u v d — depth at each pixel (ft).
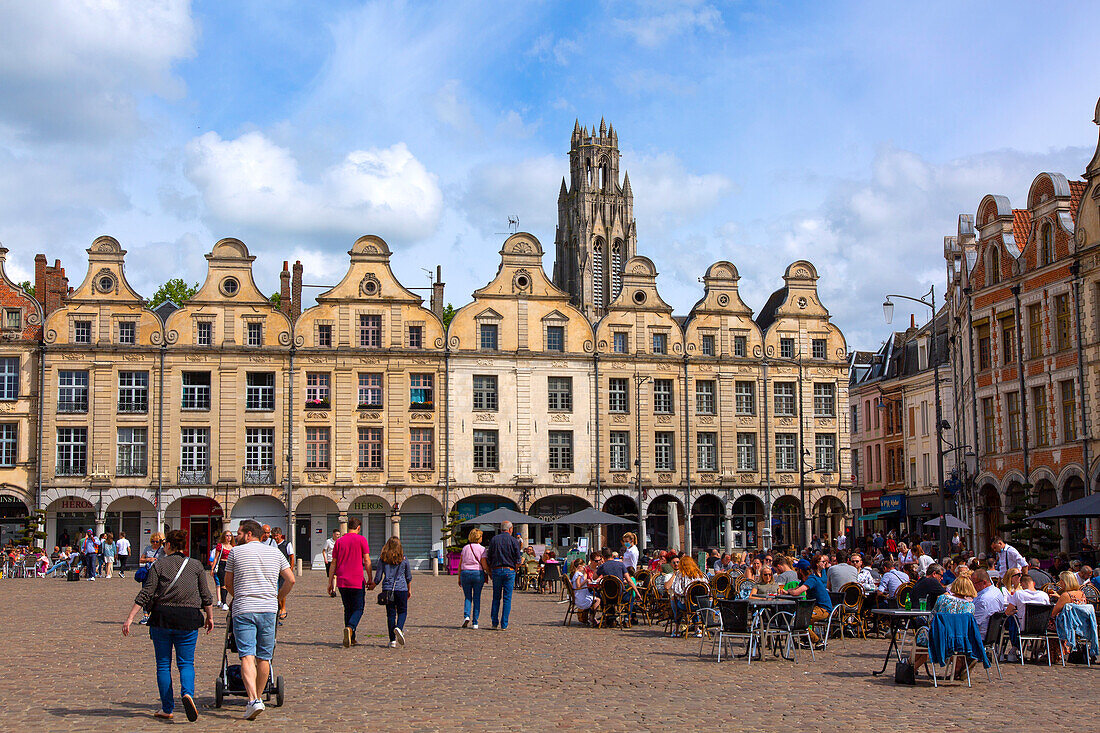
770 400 244.83
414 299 230.07
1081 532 156.04
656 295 242.37
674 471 238.27
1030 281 165.27
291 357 224.33
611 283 537.65
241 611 49.34
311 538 224.94
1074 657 74.23
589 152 540.52
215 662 69.51
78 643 80.64
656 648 80.18
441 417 228.84
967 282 184.55
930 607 79.82
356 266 229.04
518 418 231.91
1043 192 163.73
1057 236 158.81
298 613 110.63
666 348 241.55
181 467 219.61
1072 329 155.12
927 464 248.73
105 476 216.54
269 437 223.10
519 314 234.79
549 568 154.20
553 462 232.94
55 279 248.11
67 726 46.52
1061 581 75.51
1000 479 173.58
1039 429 164.35
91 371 217.97
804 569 101.14
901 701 56.13
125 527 220.23
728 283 246.47
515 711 51.42
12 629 91.86
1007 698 57.62
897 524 262.88
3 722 47.44
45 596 137.90
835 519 248.32
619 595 96.99
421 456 228.22
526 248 237.04
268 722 48.01
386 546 79.71
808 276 250.78
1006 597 76.64
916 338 255.91
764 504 241.76
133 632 89.15
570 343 236.84
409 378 228.84
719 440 240.94
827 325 249.96
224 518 219.20
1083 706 55.06
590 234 535.60
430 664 69.26
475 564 94.63
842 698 56.85
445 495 226.99
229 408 221.66
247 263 225.56
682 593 90.68
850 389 291.38
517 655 74.69
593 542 234.79
